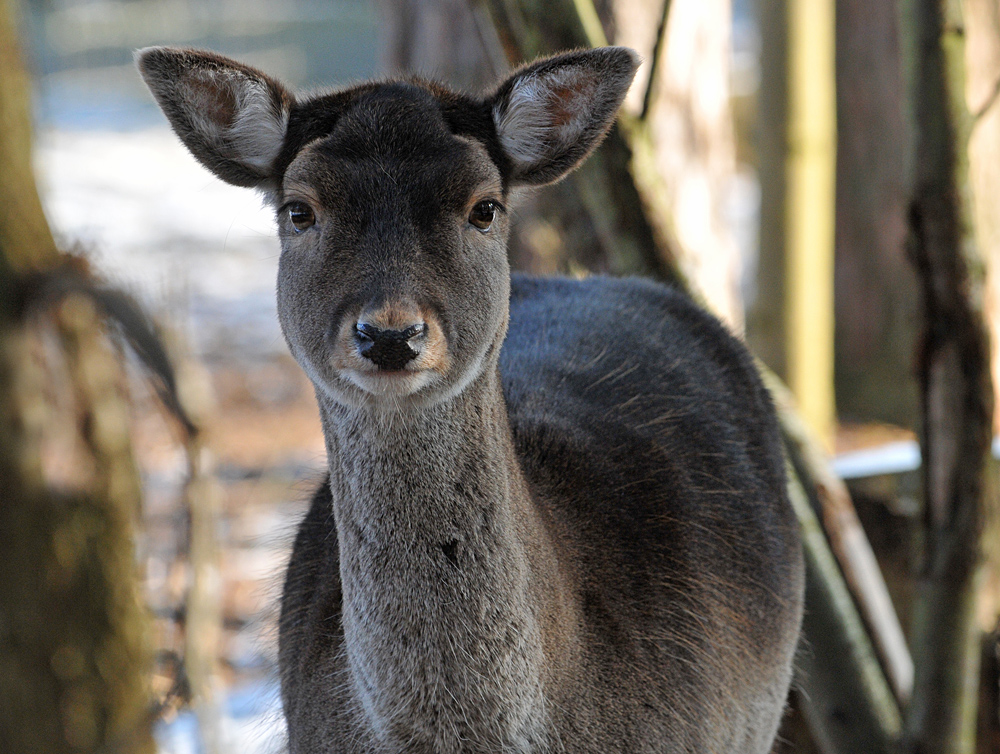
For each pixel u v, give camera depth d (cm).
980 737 851
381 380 467
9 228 409
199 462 380
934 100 657
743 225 2461
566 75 548
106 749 411
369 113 506
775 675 670
